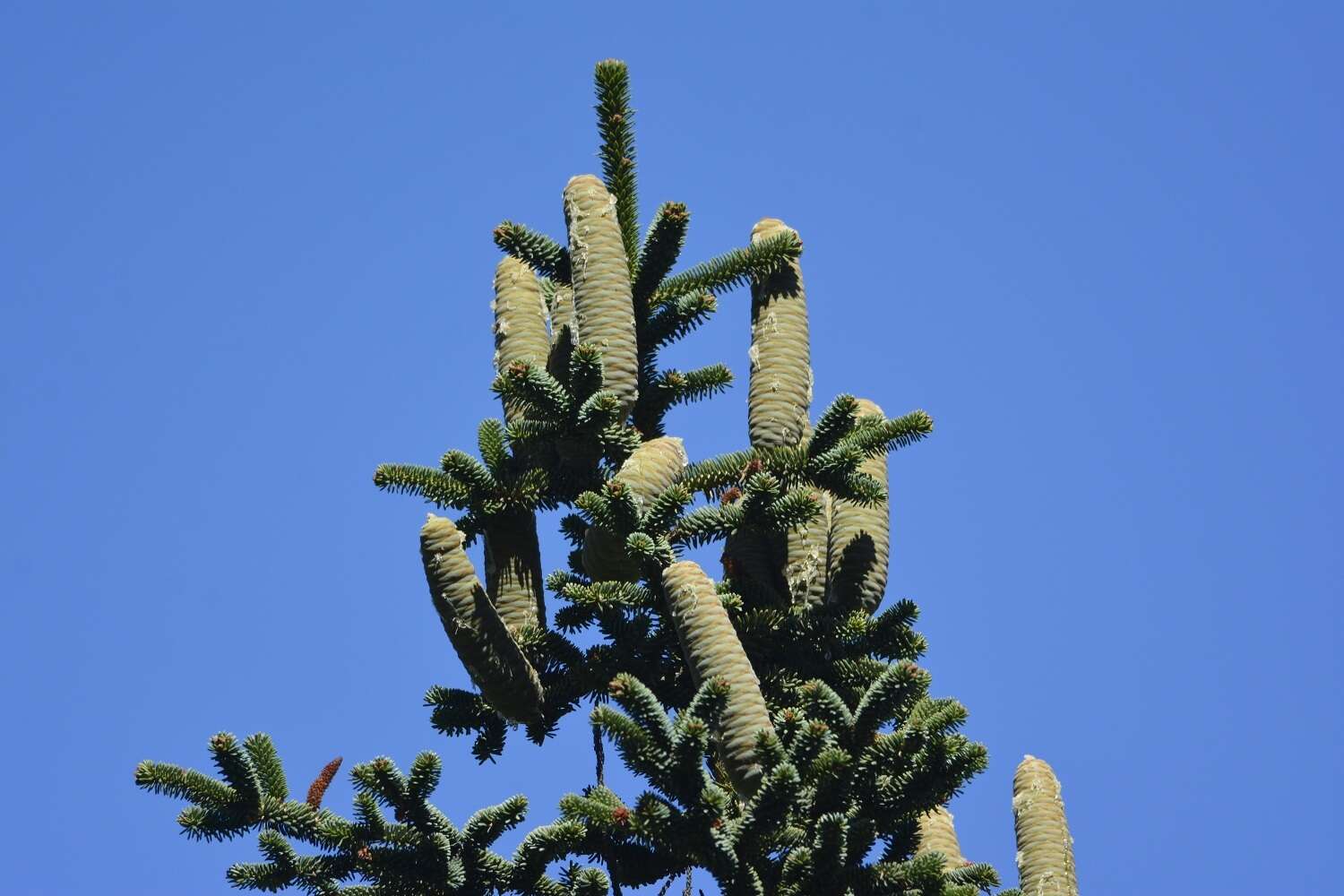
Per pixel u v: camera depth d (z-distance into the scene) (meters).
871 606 25.97
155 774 21.95
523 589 24.62
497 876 21.62
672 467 23.83
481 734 24.30
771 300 26.61
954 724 21.22
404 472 24.36
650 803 19.66
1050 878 21.94
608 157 27.02
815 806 20.39
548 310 28.17
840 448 24.81
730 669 20.77
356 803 21.81
